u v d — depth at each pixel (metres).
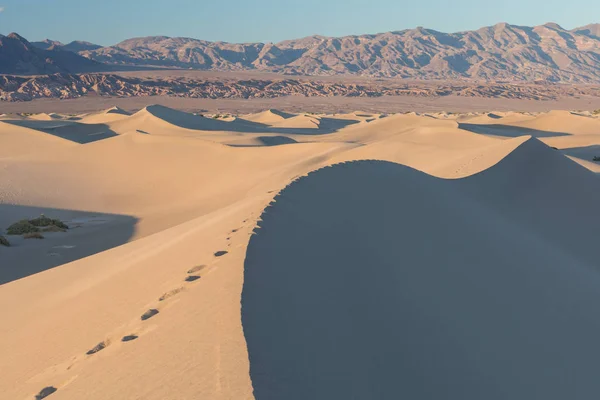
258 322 6.18
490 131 91.19
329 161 47.97
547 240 18.78
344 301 7.79
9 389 7.45
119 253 16.52
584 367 8.97
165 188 46.31
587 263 17.44
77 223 34.50
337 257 9.60
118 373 6.09
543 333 9.68
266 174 44.53
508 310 10.18
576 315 11.12
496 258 13.10
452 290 10.06
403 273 9.94
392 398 5.90
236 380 4.93
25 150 62.50
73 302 10.73
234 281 7.39
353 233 11.44
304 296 7.45
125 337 7.12
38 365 7.98
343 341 6.60
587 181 25.17
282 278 7.82
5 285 15.48
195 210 37.16
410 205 15.55
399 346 7.13
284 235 9.92
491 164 26.41
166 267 10.50
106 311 9.16
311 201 13.05
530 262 13.83
